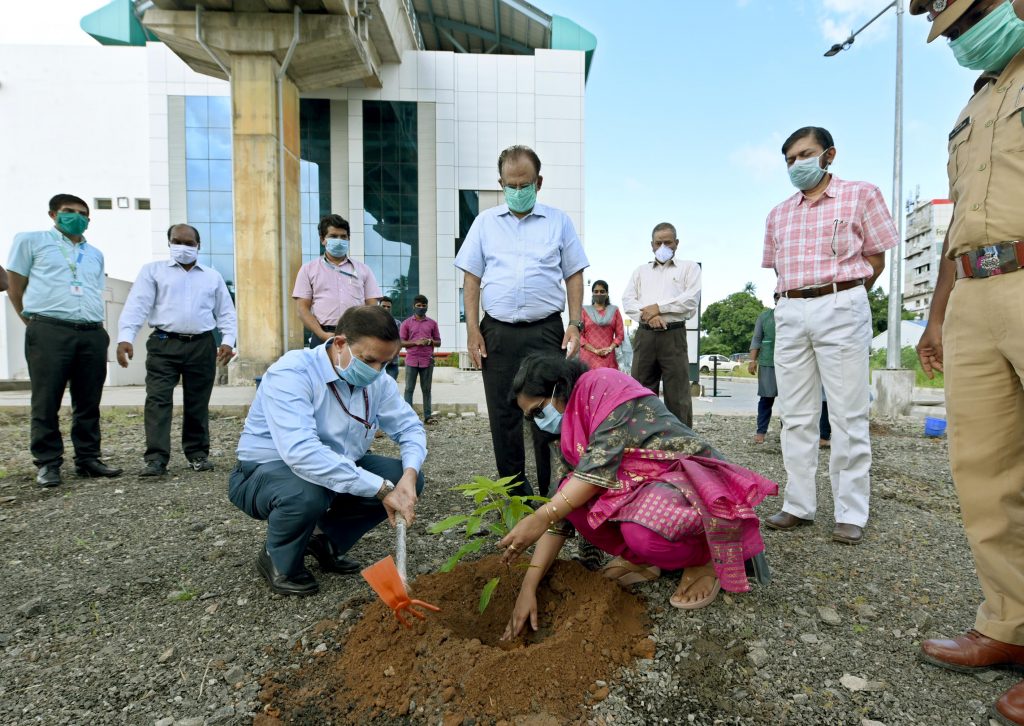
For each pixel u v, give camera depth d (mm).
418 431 2951
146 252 24828
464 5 24312
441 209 22297
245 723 1853
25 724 1857
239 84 13656
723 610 2381
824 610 2416
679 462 2297
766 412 6234
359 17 15109
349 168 22062
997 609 2010
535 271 3418
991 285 1907
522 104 22438
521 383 2488
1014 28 1779
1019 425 1951
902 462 5312
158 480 4562
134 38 25641
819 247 3209
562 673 1926
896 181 9062
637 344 5320
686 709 1861
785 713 1846
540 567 2367
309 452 2428
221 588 2723
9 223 24375
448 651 1977
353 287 5402
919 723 1796
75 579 2850
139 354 14398
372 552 3115
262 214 13672
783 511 3492
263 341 13766
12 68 24312
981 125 1954
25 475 4742
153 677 2078
